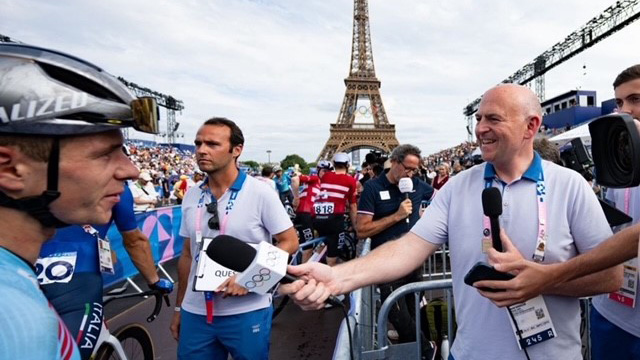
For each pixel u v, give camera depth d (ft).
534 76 93.15
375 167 24.61
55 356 2.18
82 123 2.37
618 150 4.38
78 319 6.81
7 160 2.25
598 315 7.20
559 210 4.73
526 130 4.87
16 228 2.34
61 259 7.03
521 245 4.73
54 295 6.79
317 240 19.47
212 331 7.70
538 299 4.60
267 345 8.12
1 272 2.11
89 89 2.50
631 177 4.00
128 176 2.81
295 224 25.64
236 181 8.20
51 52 2.51
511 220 4.83
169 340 14.47
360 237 12.89
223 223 8.00
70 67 2.45
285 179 43.60
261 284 3.72
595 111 75.56
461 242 5.15
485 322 4.81
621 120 4.06
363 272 4.92
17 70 2.26
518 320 4.58
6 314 1.95
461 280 5.17
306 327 15.58
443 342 9.53
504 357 4.66
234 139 8.04
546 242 4.65
